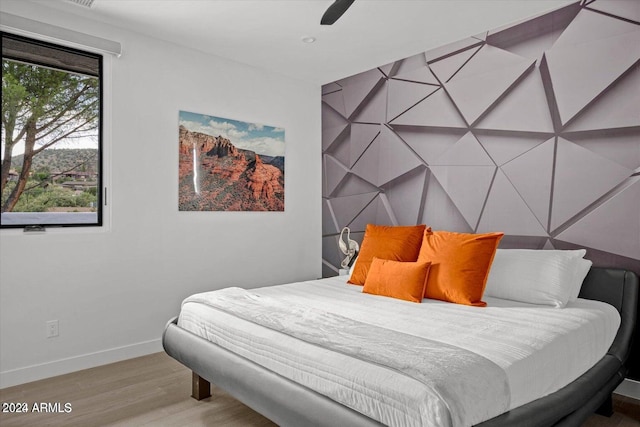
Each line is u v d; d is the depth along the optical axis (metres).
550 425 1.63
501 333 1.91
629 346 2.34
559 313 2.27
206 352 2.20
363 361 1.57
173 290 3.47
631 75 2.57
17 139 2.82
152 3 2.81
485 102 3.26
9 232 2.76
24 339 2.76
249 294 2.57
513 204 3.11
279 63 3.93
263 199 4.10
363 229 4.17
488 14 2.96
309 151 4.50
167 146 3.43
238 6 2.86
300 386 1.71
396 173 3.87
